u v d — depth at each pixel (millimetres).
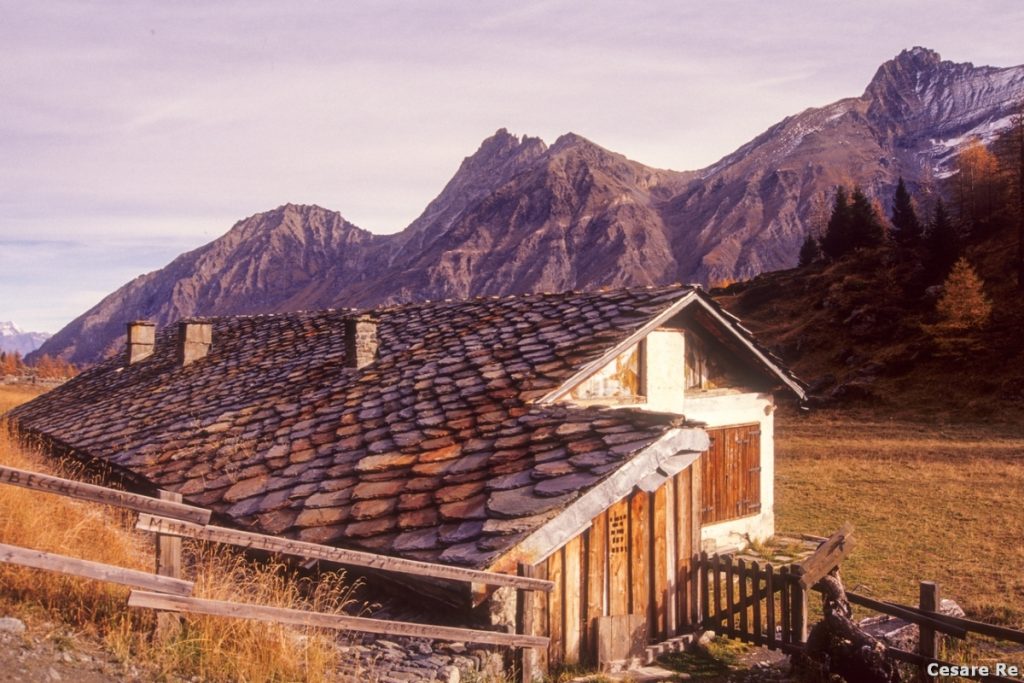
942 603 9625
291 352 16422
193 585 4918
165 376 18250
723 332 14477
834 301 64125
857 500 20922
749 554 14789
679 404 13562
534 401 10297
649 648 8469
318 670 5203
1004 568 13680
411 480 9000
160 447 12500
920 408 42750
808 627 10086
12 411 21797
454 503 8188
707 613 9445
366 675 5609
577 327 12383
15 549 4320
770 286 77062
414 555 7504
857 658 7336
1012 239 67375
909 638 8898
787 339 61938
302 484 9750
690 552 9414
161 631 4938
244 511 9398
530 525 7227
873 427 38562
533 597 6871
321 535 8461
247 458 11164
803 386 16062
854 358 54219
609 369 11992
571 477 7926
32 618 4809
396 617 7527
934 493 21500
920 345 51344
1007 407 39750
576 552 7988
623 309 12484
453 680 5918
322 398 12859
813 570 8258
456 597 7031
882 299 61125
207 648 4996
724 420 14930
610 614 8281
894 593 12164
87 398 19172
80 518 6879
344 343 15438
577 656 7867
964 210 82500
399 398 11812
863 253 76312
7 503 6430
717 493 14766
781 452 31516
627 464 8242
